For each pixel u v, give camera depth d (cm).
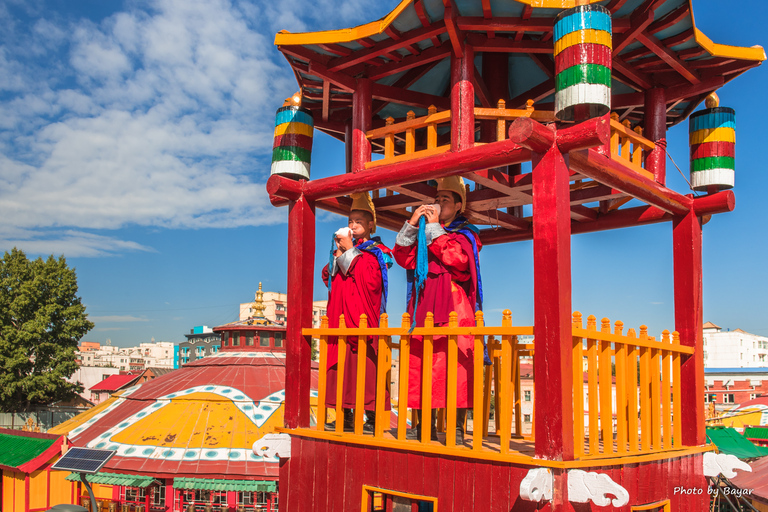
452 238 536
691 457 579
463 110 505
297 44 563
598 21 432
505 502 425
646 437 513
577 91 427
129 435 1972
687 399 612
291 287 603
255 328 2530
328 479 536
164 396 2150
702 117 652
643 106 676
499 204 658
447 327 471
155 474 1777
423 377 486
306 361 594
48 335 4984
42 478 2062
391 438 510
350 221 632
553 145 430
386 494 501
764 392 6281
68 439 2089
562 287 416
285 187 602
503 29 496
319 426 560
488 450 458
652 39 533
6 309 4909
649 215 667
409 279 562
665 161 615
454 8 489
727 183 631
